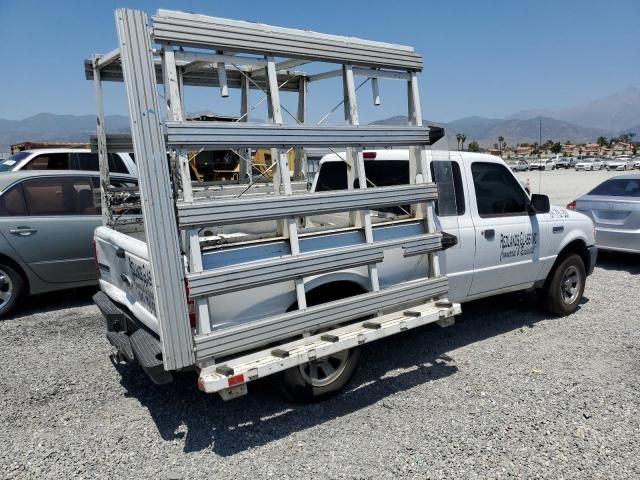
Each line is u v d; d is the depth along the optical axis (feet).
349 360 13.82
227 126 10.68
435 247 14.67
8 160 31.12
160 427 12.60
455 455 11.11
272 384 13.29
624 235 28.30
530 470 10.56
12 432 12.46
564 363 15.94
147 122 9.95
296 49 11.65
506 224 17.71
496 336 18.49
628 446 11.37
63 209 22.66
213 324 11.10
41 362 16.78
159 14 9.86
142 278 12.12
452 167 16.63
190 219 10.31
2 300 21.49
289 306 12.28
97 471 10.82
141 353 11.58
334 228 13.16
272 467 10.82
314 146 12.04
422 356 16.74
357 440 11.80
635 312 21.21
